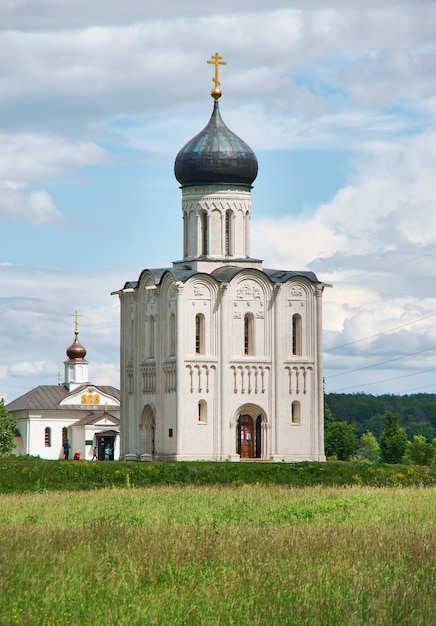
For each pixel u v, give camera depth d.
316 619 34.91
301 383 119.62
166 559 42.09
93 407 172.38
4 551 42.84
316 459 119.31
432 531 49.69
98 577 38.94
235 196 120.19
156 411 119.06
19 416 171.50
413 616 35.16
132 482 88.06
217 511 60.53
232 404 116.81
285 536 47.44
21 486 83.56
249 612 35.44
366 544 45.66
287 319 119.56
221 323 116.62
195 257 119.81
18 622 34.16
